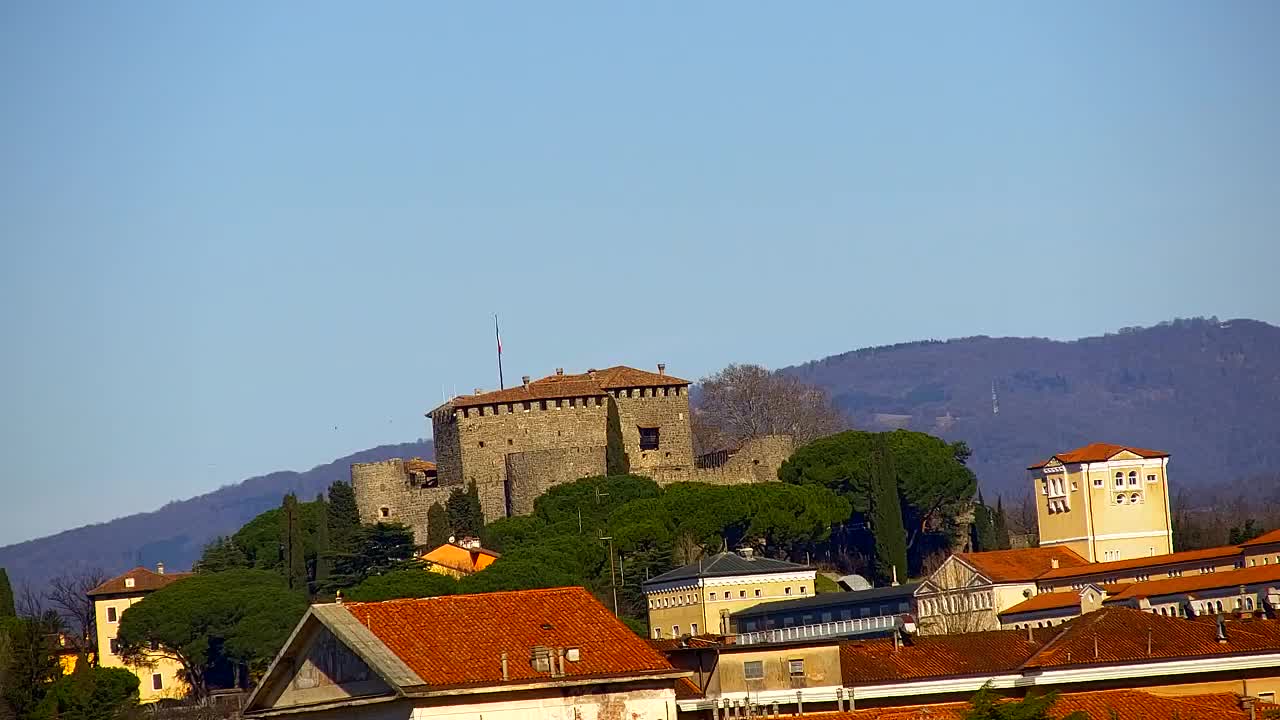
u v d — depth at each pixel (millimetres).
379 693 173750
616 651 180250
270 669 182375
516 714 174375
